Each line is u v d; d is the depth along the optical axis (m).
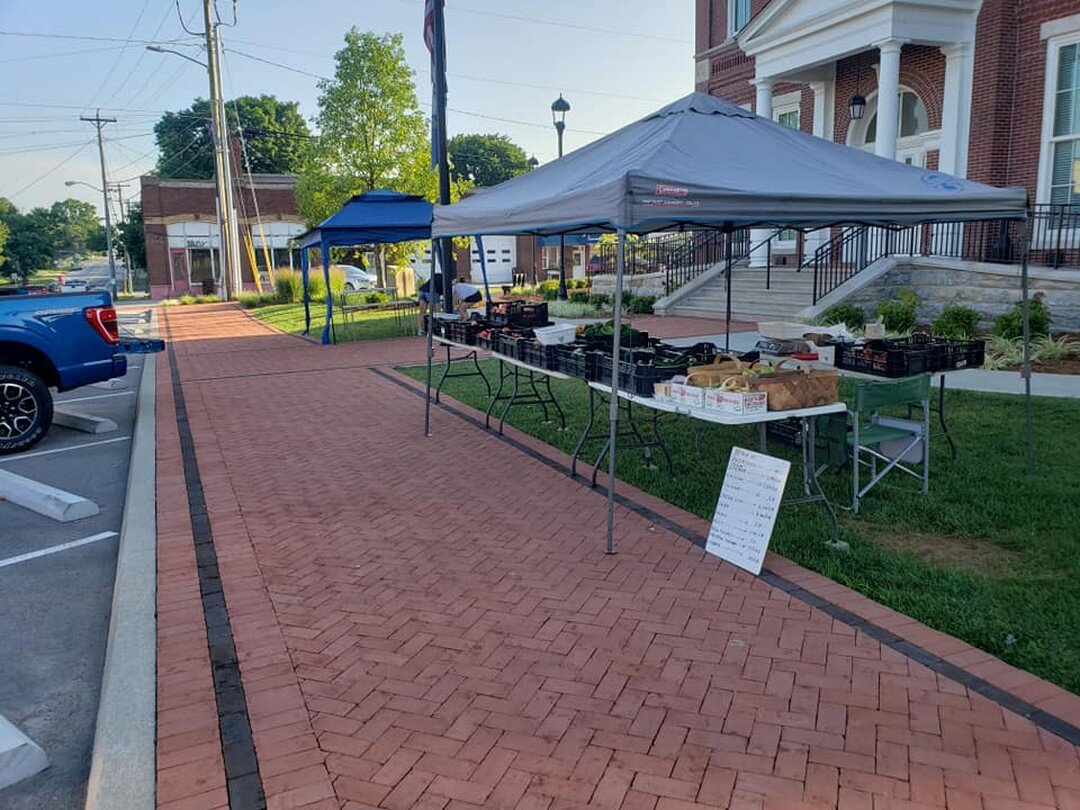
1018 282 12.63
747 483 4.66
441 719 3.18
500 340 7.80
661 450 7.01
